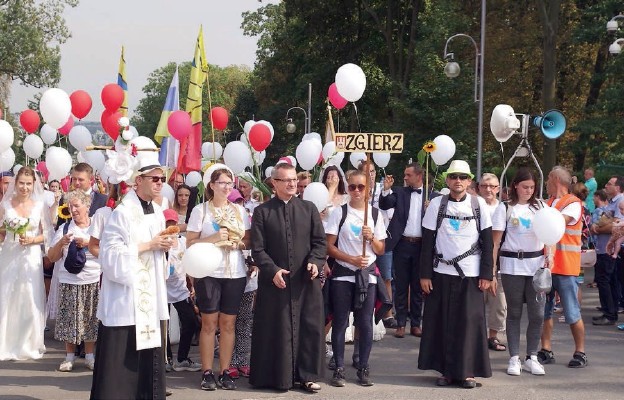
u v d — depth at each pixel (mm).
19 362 8250
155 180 5988
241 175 9078
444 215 7383
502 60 29047
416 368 8125
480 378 7629
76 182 8438
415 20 32781
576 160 31562
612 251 10117
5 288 8289
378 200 9984
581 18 27688
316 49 36438
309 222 7195
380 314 7566
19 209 8297
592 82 27531
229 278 7160
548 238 7371
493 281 7414
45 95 8805
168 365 8008
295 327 7066
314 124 37188
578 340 8148
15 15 37719
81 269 7656
